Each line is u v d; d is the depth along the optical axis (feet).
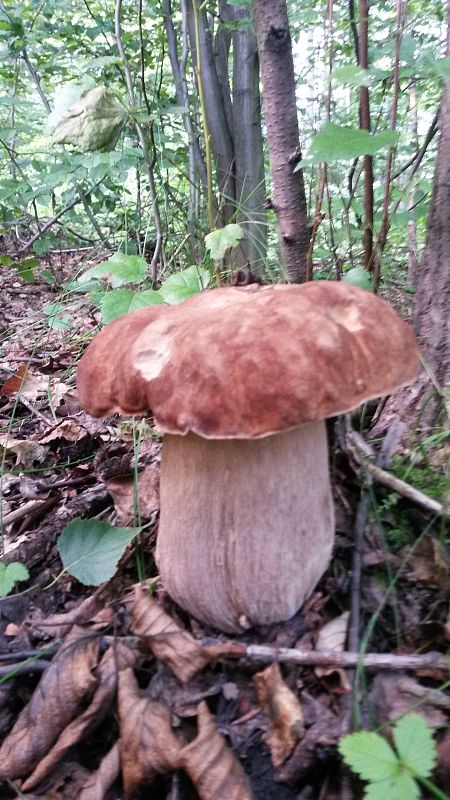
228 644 0.62
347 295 0.58
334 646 0.63
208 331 0.52
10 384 1.45
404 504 0.79
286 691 0.57
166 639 0.63
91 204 2.60
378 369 0.54
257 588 0.61
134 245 2.28
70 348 1.69
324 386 0.49
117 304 0.96
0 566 0.72
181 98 1.75
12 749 0.59
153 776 0.56
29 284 2.59
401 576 0.70
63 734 0.60
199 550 0.61
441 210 0.89
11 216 2.67
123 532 0.77
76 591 0.80
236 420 0.48
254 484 0.58
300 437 0.60
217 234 0.99
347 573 0.71
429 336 0.92
